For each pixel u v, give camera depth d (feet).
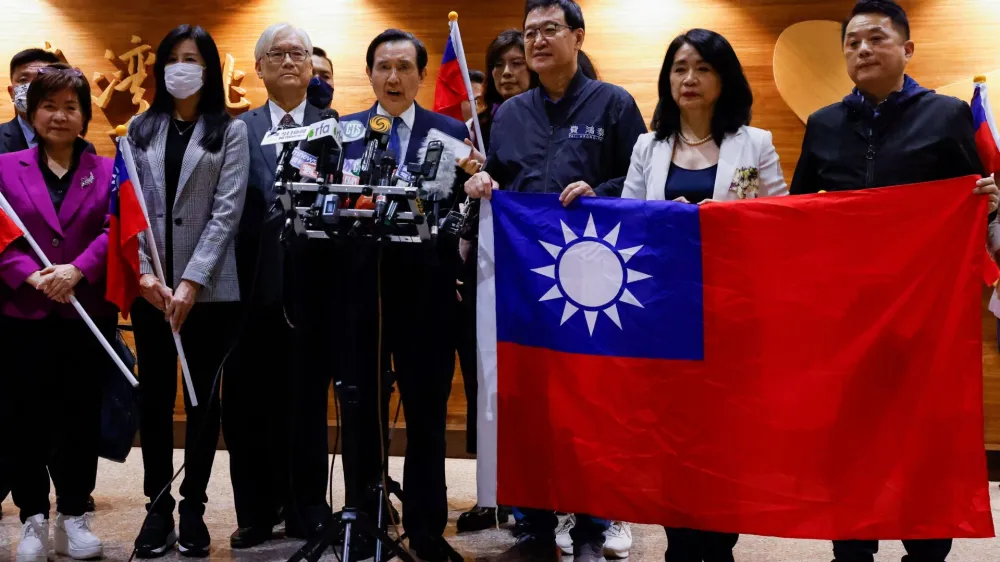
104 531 11.76
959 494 8.04
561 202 9.10
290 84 11.91
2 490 10.84
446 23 17.98
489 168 10.56
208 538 10.85
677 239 8.76
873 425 8.24
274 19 18.35
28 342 10.52
